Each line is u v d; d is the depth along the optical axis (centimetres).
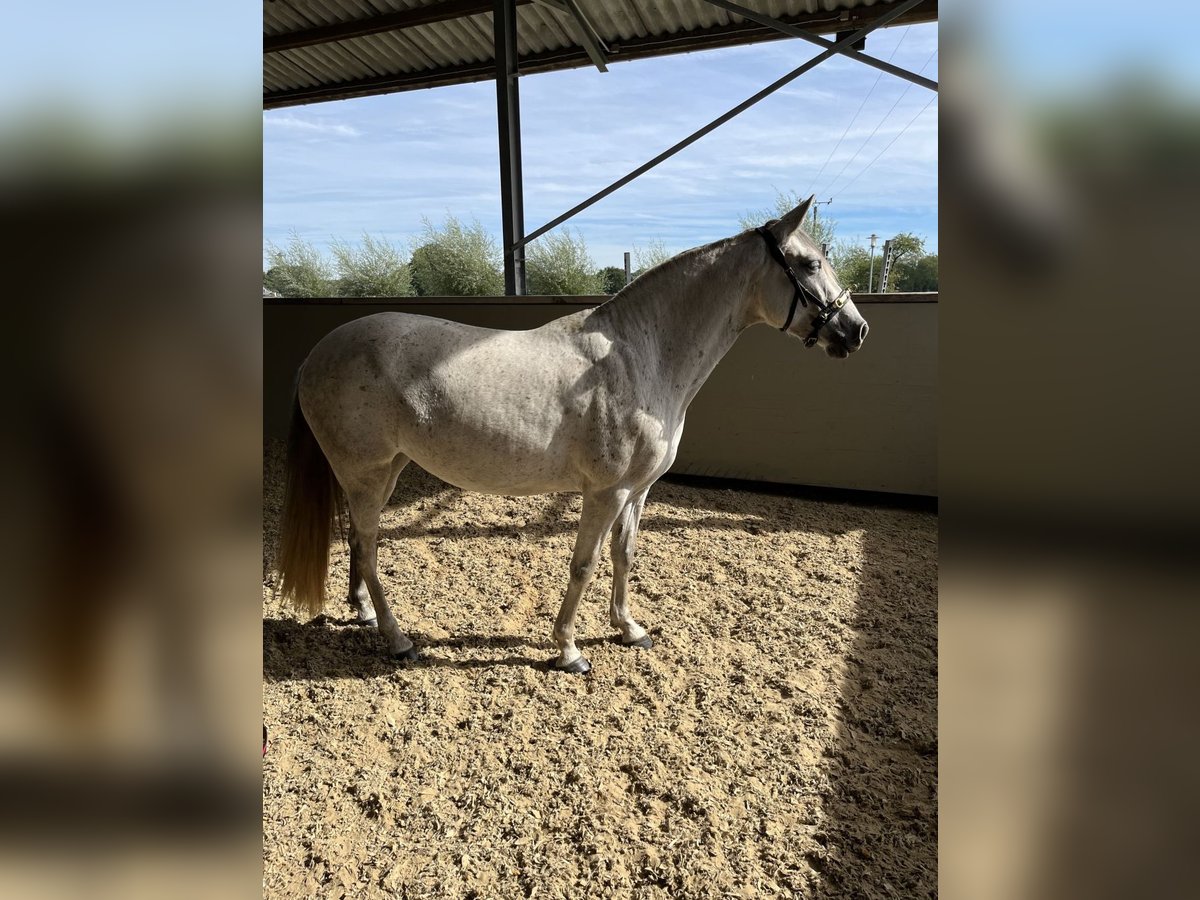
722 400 489
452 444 233
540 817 193
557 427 234
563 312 498
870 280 726
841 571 357
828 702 247
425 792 201
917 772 213
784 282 247
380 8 584
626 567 278
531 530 405
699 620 306
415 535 397
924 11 520
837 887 172
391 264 905
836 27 551
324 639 284
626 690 253
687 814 195
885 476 457
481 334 242
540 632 294
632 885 172
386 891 169
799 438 474
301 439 259
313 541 262
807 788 205
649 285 248
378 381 233
